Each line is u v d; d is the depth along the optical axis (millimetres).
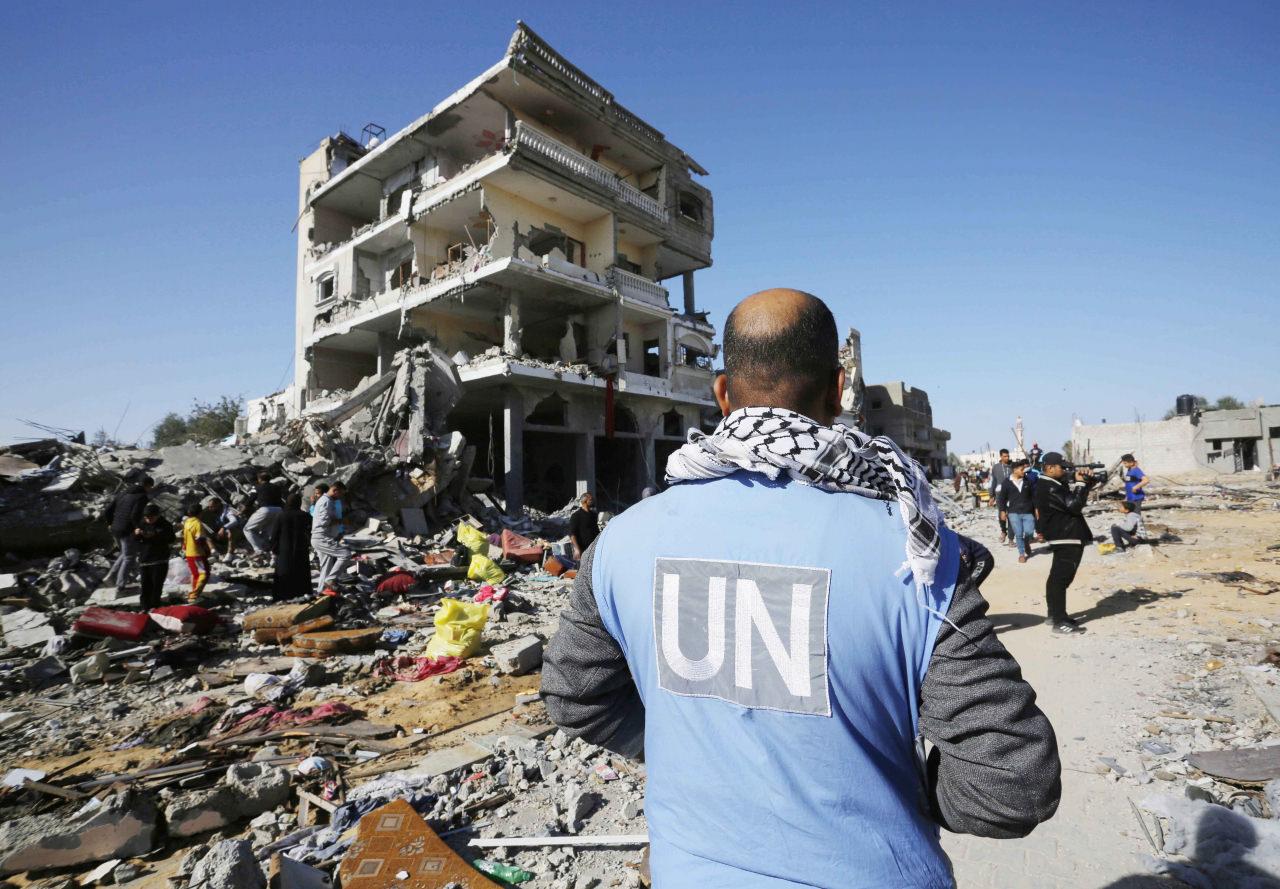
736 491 979
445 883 2705
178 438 36719
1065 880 2727
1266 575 8469
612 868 2980
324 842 3191
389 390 15758
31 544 9758
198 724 4793
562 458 26969
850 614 841
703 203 28891
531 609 8875
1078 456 41250
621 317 23094
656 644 971
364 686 5707
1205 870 2678
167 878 2984
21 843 3236
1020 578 9422
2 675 5867
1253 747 3672
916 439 55938
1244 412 36812
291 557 8672
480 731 4613
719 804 864
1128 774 3576
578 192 21781
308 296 28609
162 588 7984
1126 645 5816
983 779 792
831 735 835
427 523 14133
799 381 1047
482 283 20453
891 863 815
